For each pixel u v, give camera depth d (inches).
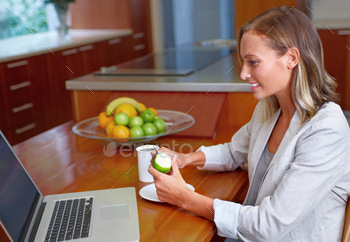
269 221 40.4
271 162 45.6
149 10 198.7
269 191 44.1
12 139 127.3
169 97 75.4
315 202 41.1
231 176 54.1
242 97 72.7
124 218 41.5
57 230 39.4
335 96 44.5
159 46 203.2
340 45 144.7
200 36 194.1
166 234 40.1
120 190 48.3
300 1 87.6
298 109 44.1
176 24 197.6
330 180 41.1
